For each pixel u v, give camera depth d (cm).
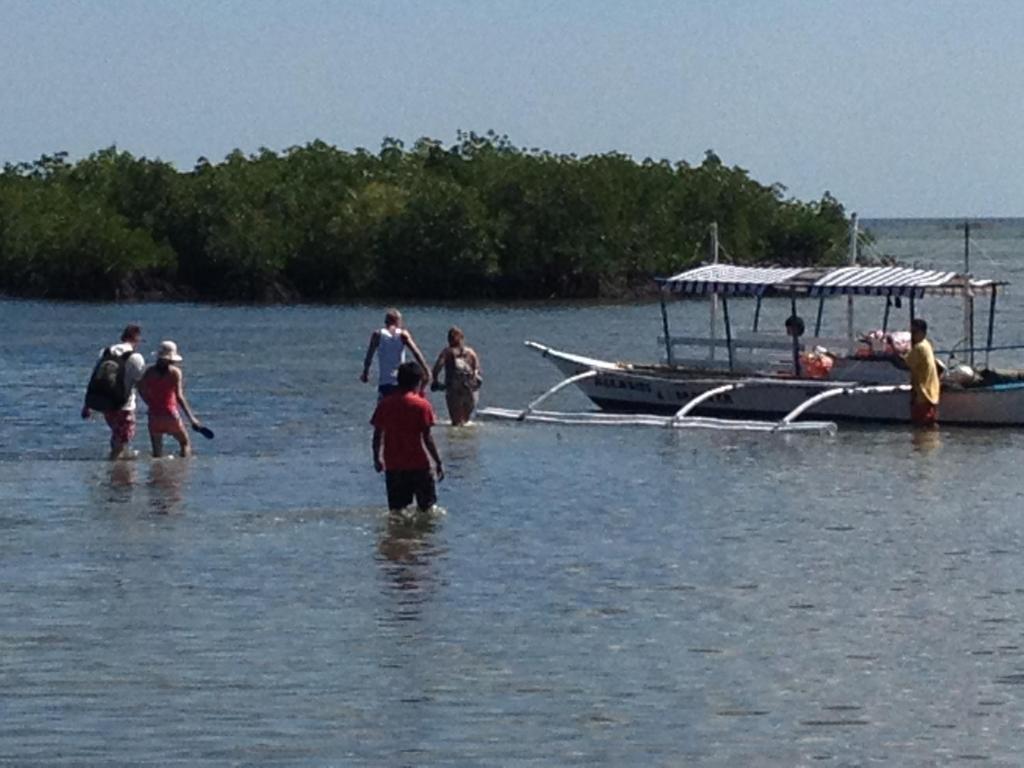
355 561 2395
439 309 12519
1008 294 11750
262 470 3369
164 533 2617
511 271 14112
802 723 1638
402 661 1853
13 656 1873
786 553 2472
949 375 4291
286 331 9538
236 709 1678
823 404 4294
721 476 3303
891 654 1886
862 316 9644
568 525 2708
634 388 4600
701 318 10875
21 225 14562
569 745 1572
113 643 1930
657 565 2380
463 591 2203
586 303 13338
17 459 3578
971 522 2753
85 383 5825
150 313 11875
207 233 14362
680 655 1883
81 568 2344
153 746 1566
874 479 3269
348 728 1619
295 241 14388
